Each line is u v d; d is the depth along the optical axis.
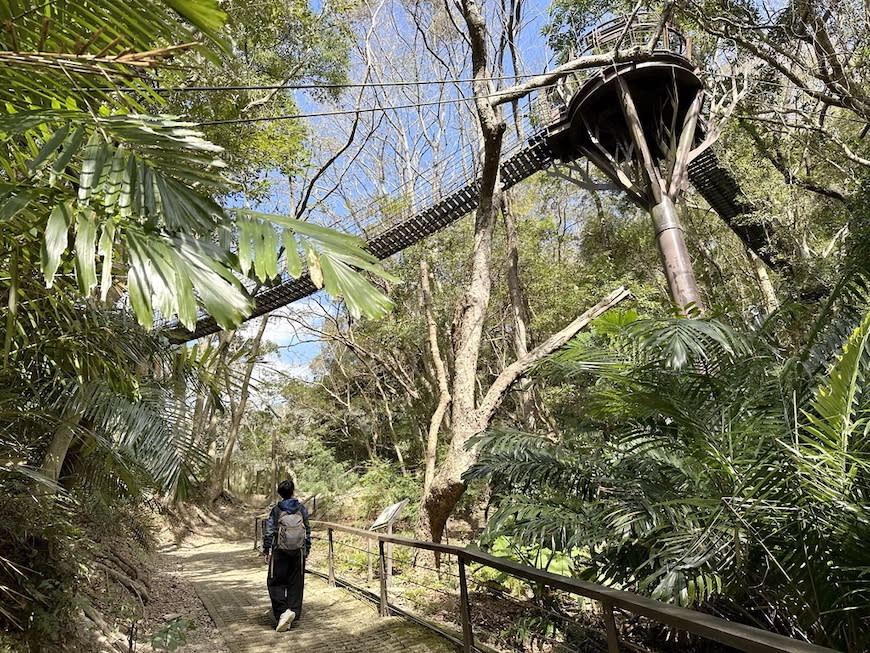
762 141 10.29
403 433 17.98
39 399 3.12
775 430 2.55
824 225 10.18
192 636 4.22
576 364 3.63
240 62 6.57
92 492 4.02
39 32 1.41
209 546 13.96
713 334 2.67
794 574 2.44
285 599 4.48
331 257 1.49
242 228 1.48
